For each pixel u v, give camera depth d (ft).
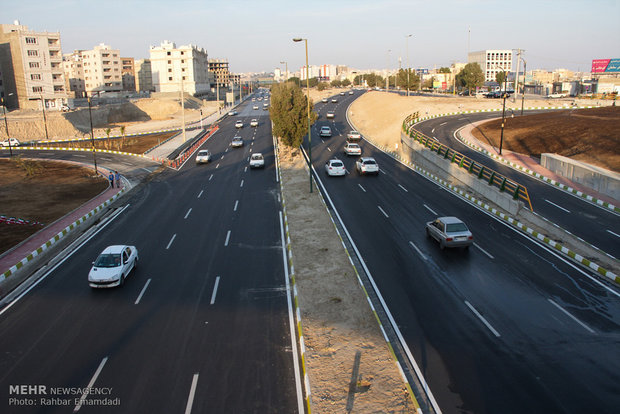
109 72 509.35
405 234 78.69
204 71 615.16
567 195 102.06
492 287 57.36
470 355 42.65
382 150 171.53
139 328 49.14
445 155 131.44
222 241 77.77
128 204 107.24
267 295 56.44
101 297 57.31
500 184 97.30
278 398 37.17
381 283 58.85
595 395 36.55
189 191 118.42
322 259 67.21
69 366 42.32
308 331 47.21
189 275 63.62
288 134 164.55
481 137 173.99
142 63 612.70
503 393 37.14
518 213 88.79
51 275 65.10
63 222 91.97
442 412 35.09
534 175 120.16
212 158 168.96
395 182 119.85
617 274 60.95
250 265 66.54
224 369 41.32
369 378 39.06
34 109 307.17
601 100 258.78
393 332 46.96
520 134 164.35
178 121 333.83
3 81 341.62
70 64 510.58
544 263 65.36
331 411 34.99
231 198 108.68
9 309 54.70
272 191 114.11
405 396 36.65
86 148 204.54
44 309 54.44
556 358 41.81
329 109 319.88
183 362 42.52
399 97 310.65
